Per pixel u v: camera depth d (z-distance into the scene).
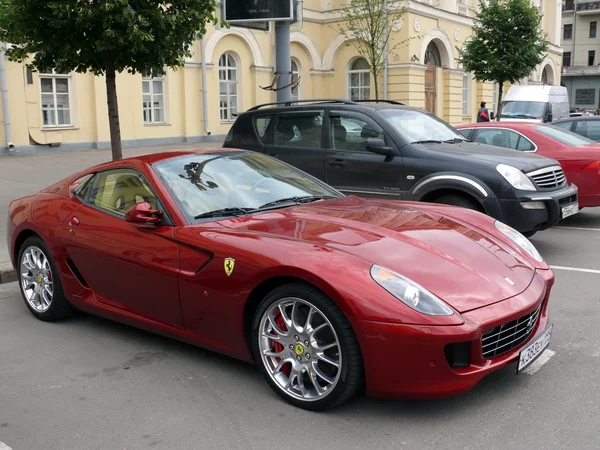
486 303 3.33
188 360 4.33
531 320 3.57
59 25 8.05
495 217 6.63
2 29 8.65
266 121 8.34
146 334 4.88
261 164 5.03
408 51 28.20
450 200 6.95
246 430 3.35
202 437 3.30
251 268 3.59
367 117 7.52
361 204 4.61
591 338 4.57
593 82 61.06
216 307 3.83
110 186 4.76
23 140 19.86
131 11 7.79
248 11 10.92
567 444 3.12
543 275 3.89
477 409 3.49
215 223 4.11
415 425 3.34
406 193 7.09
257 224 4.02
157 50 8.55
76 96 21.16
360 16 23.80
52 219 5.00
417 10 28.41
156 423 3.46
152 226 4.20
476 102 35.50
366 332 3.19
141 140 23.39
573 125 11.86
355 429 3.31
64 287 4.96
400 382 3.21
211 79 25.69
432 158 6.99
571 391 3.70
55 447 3.25
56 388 3.96
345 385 3.32
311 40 29.84
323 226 3.91
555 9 45.75
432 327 3.12
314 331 3.42
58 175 14.84
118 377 4.09
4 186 13.05
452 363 3.22
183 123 25.00
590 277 6.29
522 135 9.42
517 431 3.25
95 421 3.51
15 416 3.60
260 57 27.44
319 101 8.18
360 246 3.57
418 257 3.54
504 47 21.72
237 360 4.30
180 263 3.99
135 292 4.36
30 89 19.83
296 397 3.55
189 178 4.52
